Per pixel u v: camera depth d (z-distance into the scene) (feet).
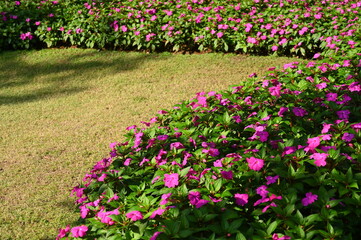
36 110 20.61
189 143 10.14
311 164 8.52
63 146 16.74
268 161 8.45
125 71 24.91
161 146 10.14
